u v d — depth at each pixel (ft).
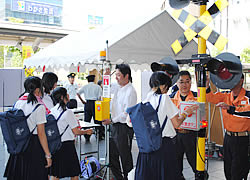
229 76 7.54
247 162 9.64
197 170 8.16
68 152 9.73
